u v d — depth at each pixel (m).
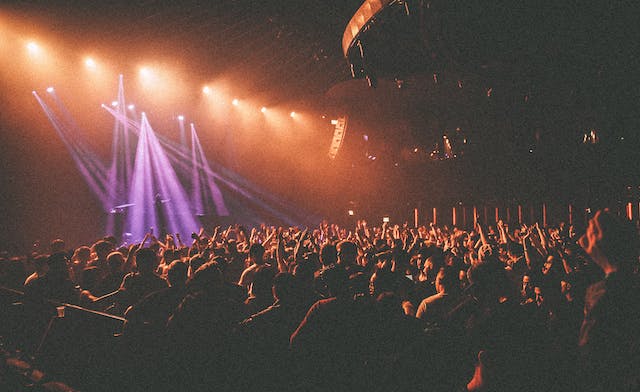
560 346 2.34
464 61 8.34
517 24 6.81
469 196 19.22
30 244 14.41
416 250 5.86
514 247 4.84
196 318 2.82
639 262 1.82
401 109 19.23
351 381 2.38
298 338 2.45
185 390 2.80
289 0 11.38
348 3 11.16
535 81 10.58
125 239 16.30
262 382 2.75
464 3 6.24
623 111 11.72
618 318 1.68
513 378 2.16
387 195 20.61
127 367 3.21
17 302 4.56
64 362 3.80
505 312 2.27
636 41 7.46
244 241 7.63
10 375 4.32
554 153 16.41
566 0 6.16
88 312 3.74
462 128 18.69
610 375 1.66
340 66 15.32
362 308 2.47
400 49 8.30
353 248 3.52
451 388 2.49
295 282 2.88
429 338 2.51
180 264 3.33
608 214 1.85
